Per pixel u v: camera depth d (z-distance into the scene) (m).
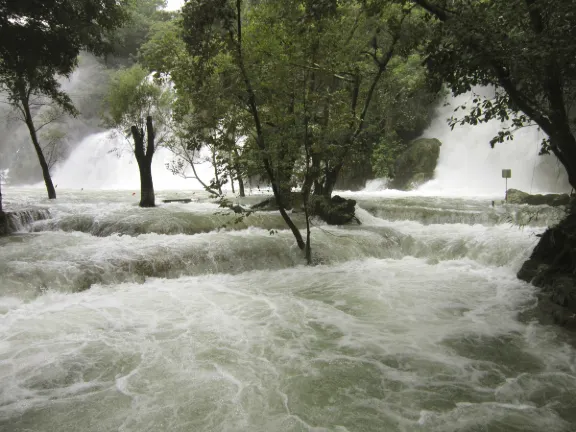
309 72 10.40
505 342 6.16
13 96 16.27
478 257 10.81
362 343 6.10
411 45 8.82
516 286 8.76
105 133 36.81
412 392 4.81
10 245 9.93
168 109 18.97
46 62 12.29
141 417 4.33
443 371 5.30
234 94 9.30
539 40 5.79
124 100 18.28
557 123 6.90
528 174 25.25
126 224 11.68
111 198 19.88
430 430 4.13
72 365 5.36
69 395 4.71
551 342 6.16
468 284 8.99
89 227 11.99
